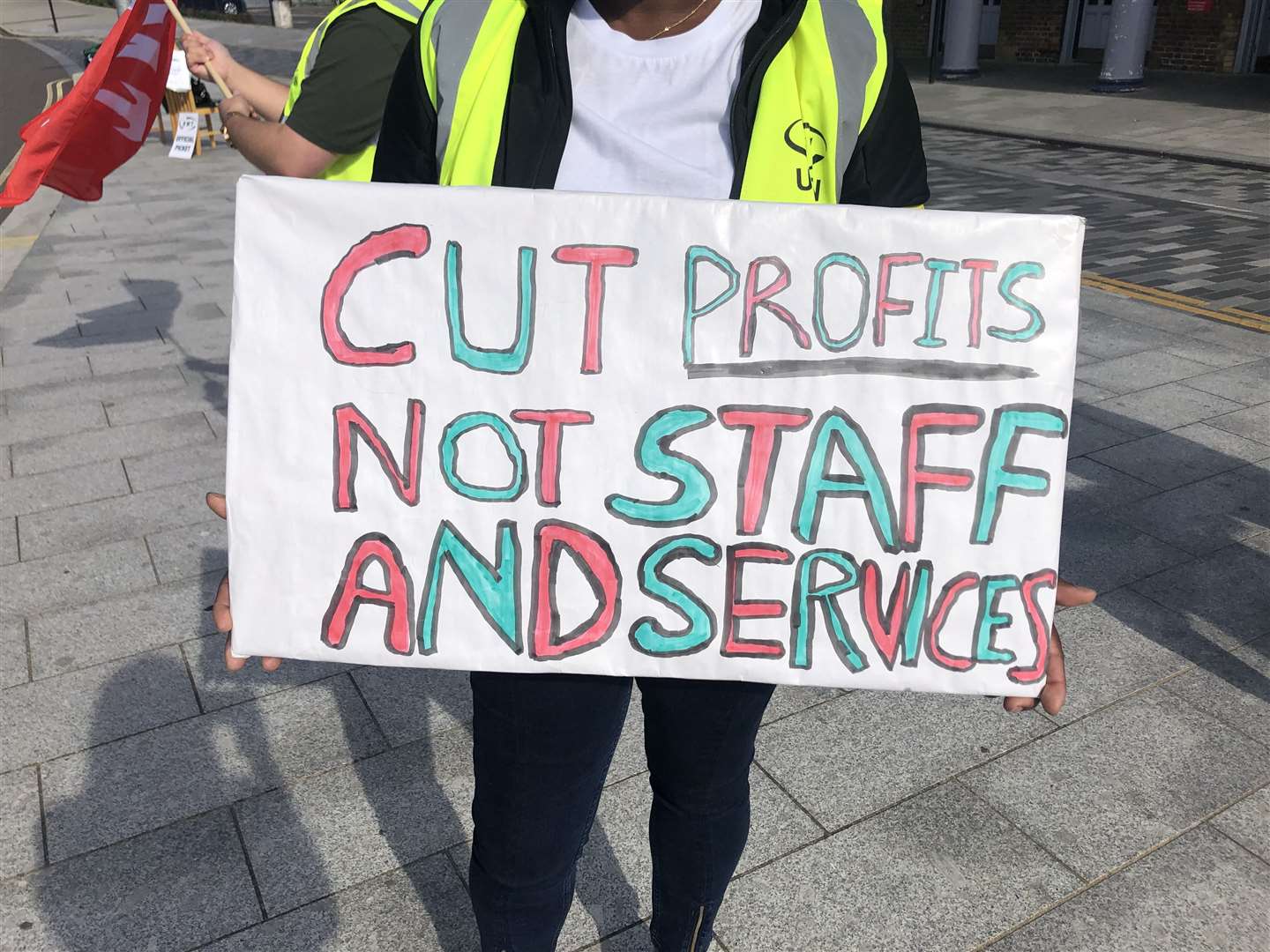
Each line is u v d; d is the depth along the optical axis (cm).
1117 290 640
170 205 941
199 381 517
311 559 141
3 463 430
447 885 225
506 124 138
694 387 136
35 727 272
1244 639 306
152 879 226
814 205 131
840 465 137
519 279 134
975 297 133
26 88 1870
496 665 142
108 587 337
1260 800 245
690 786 156
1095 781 252
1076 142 1148
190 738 268
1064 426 135
